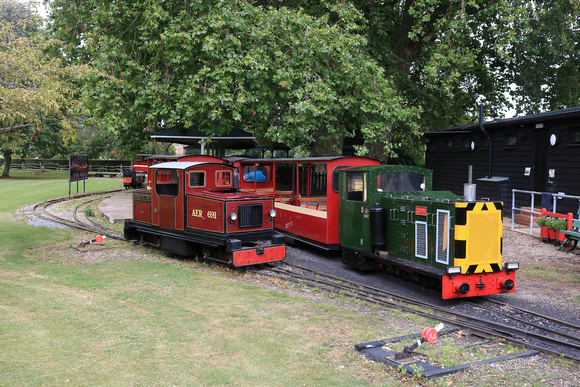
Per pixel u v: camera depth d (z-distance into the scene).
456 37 19.08
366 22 18.97
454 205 8.12
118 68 16.92
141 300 8.09
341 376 5.31
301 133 17.28
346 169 11.07
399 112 17.95
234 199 10.57
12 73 10.63
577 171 15.14
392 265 10.05
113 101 17.14
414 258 9.15
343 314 7.52
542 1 21.03
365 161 12.31
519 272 10.43
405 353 5.73
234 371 5.41
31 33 18.12
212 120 16.81
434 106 25.66
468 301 8.53
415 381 5.16
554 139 15.89
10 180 41.88
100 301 8.00
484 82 25.36
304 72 16.22
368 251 10.19
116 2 17.36
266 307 7.81
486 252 8.18
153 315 7.32
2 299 8.04
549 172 16.34
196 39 15.41
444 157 23.00
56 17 20.78
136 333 6.54
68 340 6.25
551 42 22.50
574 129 15.35
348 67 16.78
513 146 18.22
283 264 11.43
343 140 26.34
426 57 25.33
